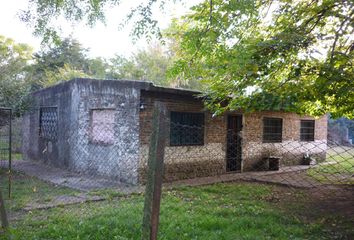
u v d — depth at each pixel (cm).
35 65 2825
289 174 1334
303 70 741
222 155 1321
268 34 846
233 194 920
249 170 1435
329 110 961
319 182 1114
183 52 918
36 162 1566
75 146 1297
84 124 1256
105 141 1170
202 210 705
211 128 1280
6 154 1387
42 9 611
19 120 1809
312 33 779
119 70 3009
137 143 1052
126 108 1093
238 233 559
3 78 1501
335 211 752
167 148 1123
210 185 1060
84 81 1260
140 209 679
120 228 554
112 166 1127
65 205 752
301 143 1708
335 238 558
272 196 908
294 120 1683
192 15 808
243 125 1412
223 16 712
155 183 319
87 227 556
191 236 539
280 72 823
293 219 665
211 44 727
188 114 1199
